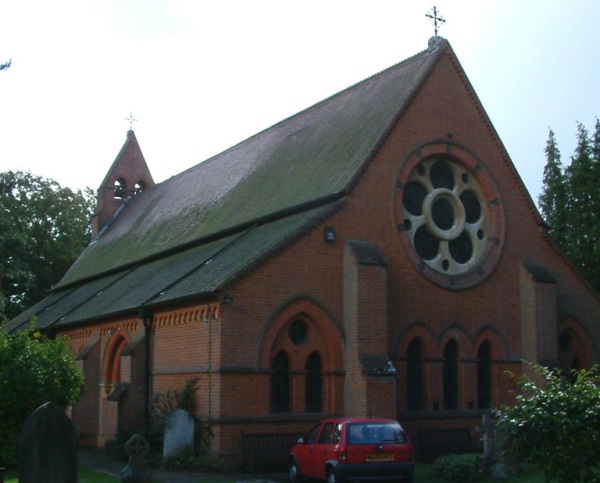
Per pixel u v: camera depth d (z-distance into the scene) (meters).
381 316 26.42
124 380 29.30
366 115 31.45
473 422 28.92
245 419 24.59
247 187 35.66
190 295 25.62
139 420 28.75
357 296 26.11
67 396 23.75
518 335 30.91
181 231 37.72
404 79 31.36
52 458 12.53
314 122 36.31
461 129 30.81
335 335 26.47
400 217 28.55
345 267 26.95
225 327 24.59
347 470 19.12
